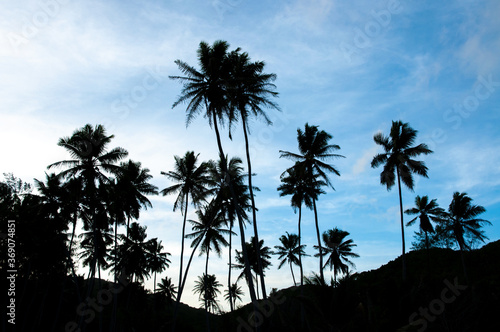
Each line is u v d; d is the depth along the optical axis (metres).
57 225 31.67
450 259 48.25
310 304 12.19
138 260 40.53
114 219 35.88
